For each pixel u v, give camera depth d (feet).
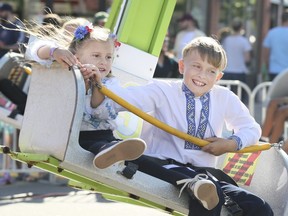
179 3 59.21
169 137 18.11
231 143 17.90
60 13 48.42
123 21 21.81
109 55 17.46
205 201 16.30
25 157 15.69
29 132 16.70
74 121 15.66
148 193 16.46
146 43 21.94
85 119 16.75
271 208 18.52
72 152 15.66
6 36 37.88
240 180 19.47
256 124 18.76
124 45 21.59
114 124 17.35
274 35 44.24
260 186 19.15
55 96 16.15
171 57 34.55
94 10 49.47
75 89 15.74
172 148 18.02
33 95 16.81
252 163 19.35
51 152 15.94
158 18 21.98
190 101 18.03
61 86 16.03
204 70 17.76
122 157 15.66
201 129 18.04
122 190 16.37
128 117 19.81
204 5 61.26
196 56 17.75
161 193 16.60
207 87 17.89
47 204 28.22
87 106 16.79
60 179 33.40
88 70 16.26
